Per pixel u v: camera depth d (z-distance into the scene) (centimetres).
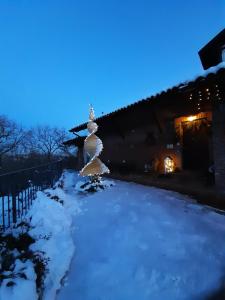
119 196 761
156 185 877
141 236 449
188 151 829
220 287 307
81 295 312
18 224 470
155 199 698
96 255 401
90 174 909
